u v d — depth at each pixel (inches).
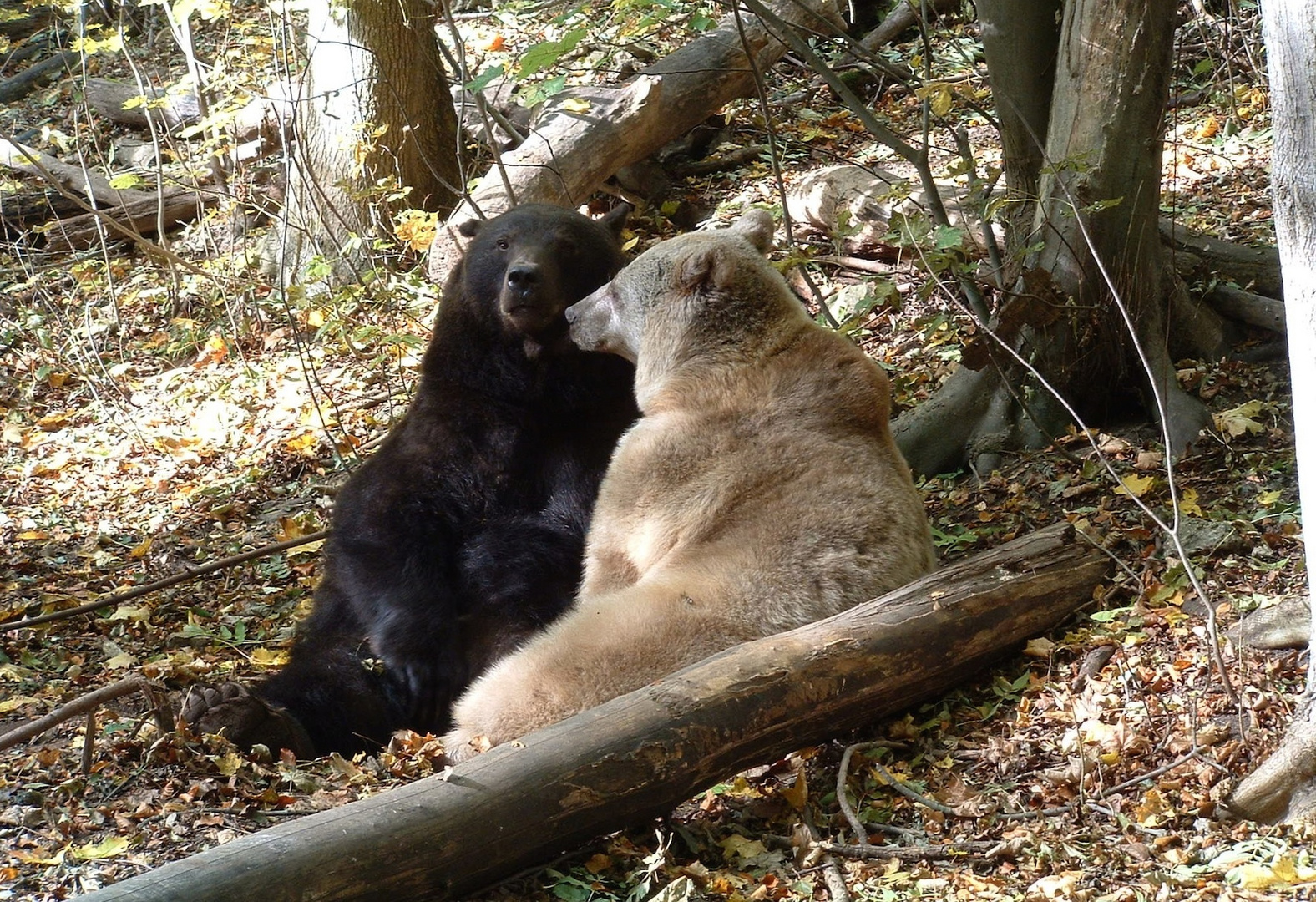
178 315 418.0
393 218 393.7
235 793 164.6
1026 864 151.5
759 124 442.9
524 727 176.4
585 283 235.6
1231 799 156.1
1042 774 168.1
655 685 161.9
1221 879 144.0
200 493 319.6
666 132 393.1
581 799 148.9
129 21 597.0
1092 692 179.5
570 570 227.1
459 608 228.1
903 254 327.6
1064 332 255.6
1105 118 244.4
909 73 438.6
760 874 155.3
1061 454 253.3
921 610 180.4
